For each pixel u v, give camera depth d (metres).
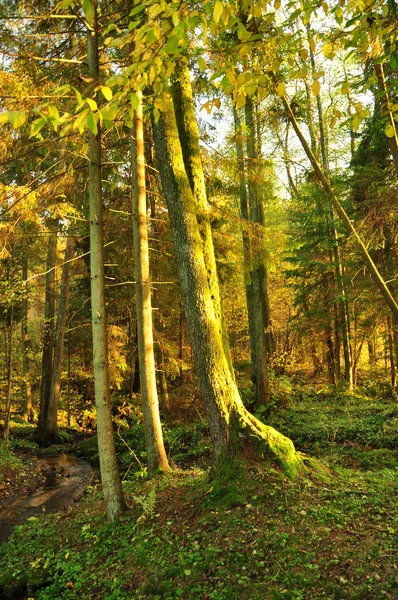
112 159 9.53
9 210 6.55
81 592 4.90
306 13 2.71
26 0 6.35
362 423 10.85
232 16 2.53
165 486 6.96
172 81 6.81
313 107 15.95
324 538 4.74
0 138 6.59
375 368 21.22
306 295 18.45
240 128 10.38
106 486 6.23
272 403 13.49
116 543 5.62
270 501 5.45
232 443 6.08
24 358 19.27
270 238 10.28
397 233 7.69
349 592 3.87
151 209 11.33
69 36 6.76
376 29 2.91
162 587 4.45
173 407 14.24
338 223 16.31
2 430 16.64
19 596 5.24
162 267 11.50
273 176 10.70
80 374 20.23
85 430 18.92
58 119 2.01
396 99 6.81
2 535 7.77
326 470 6.47
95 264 6.11
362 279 13.96
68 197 9.53
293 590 4.02
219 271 12.73
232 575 4.41
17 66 6.10
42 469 12.57
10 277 12.73
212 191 9.78
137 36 2.22
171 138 6.69
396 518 4.96
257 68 2.84
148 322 7.93
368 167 11.08
